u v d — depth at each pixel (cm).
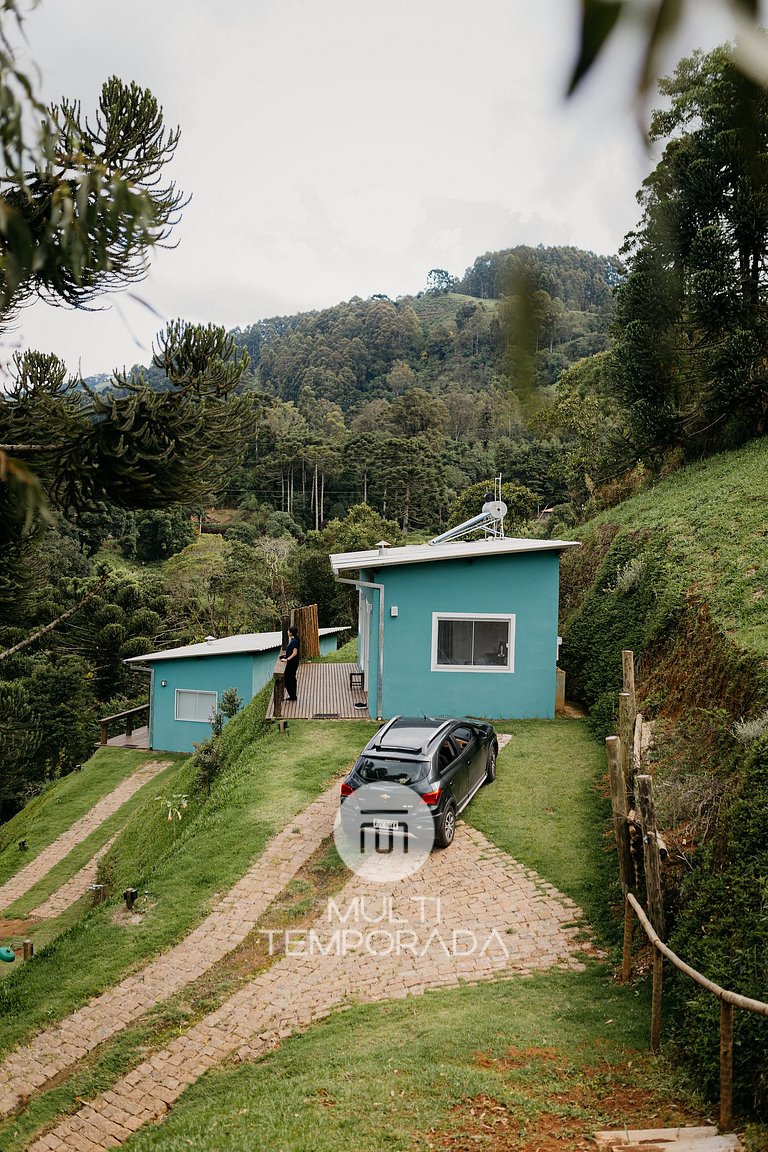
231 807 1343
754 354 1969
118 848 1867
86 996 916
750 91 79
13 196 434
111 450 786
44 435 833
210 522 8438
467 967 896
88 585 4297
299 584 4412
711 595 1413
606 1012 774
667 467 2930
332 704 1852
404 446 8331
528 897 1030
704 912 777
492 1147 554
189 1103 726
